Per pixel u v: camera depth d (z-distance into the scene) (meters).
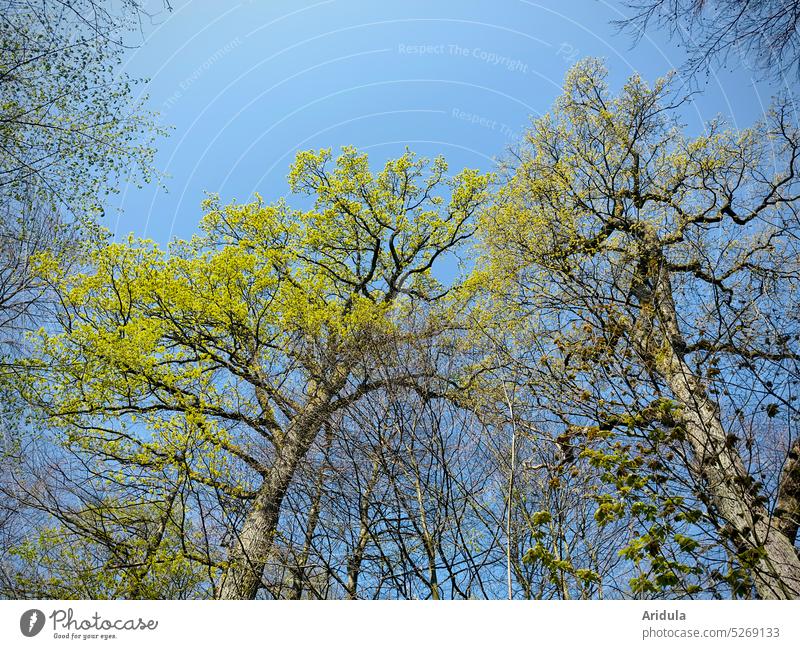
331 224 15.37
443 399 7.86
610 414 5.96
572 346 6.70
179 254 13.59
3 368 9.95
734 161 10.41
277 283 12.17
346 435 7.69
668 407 5.54
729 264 8.56
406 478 7.04
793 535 6.55
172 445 8.98
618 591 5.89
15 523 8.65
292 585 7.29
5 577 8.03
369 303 11.22
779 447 6.24
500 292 9.88
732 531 4.93
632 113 10.95
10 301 10.74
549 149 11.73
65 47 9.55
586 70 11.61
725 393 5.62
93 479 9.02
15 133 9.75
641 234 9.28
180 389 10.85
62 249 11.34
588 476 5.88
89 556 8.72
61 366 10.40
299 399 9.95
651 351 6.39
